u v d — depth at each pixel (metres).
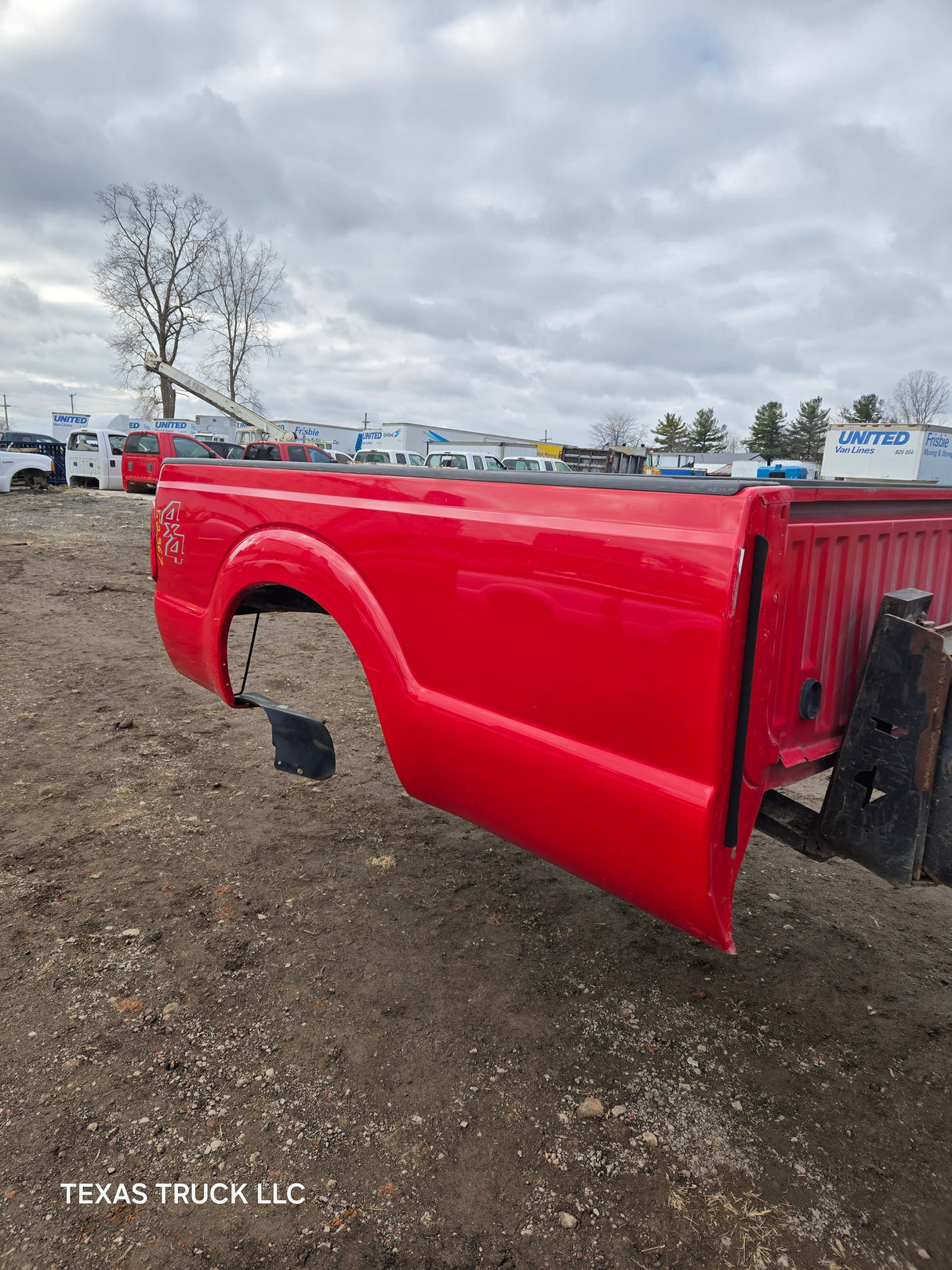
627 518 1.51
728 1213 1.63
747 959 2.54
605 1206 1.64
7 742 4.05
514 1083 1.96
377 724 4.75
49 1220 1.55
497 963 2.45
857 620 1.99
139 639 6.48
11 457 19.31
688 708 1.42
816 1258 1.54
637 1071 2.03
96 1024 2.08
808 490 1.64
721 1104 1.93
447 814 3.52
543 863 3.10
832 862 3.28
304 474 2.28
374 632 2.04
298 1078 1.94
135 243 48.25
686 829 1.43
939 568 2.30
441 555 1.86
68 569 9.57
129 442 21.08
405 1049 2.06
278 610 3.02
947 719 1.57
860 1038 2.19
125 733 4.28
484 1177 1.70
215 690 2.78
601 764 1.56
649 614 1.46
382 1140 1.78
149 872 2.87
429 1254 1.52
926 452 22.14
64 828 3.18
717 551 1.36
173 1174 1.66
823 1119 1.89
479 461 24.38
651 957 2.52
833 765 2.00
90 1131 1.75
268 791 3.66
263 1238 1.54
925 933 2.75
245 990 2.26
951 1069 2.08
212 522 2.61
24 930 2.47
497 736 1.76
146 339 51.03
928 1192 1.70
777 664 1.72
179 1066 1.96
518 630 1.70
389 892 2.84
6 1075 1.89
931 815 1.61
